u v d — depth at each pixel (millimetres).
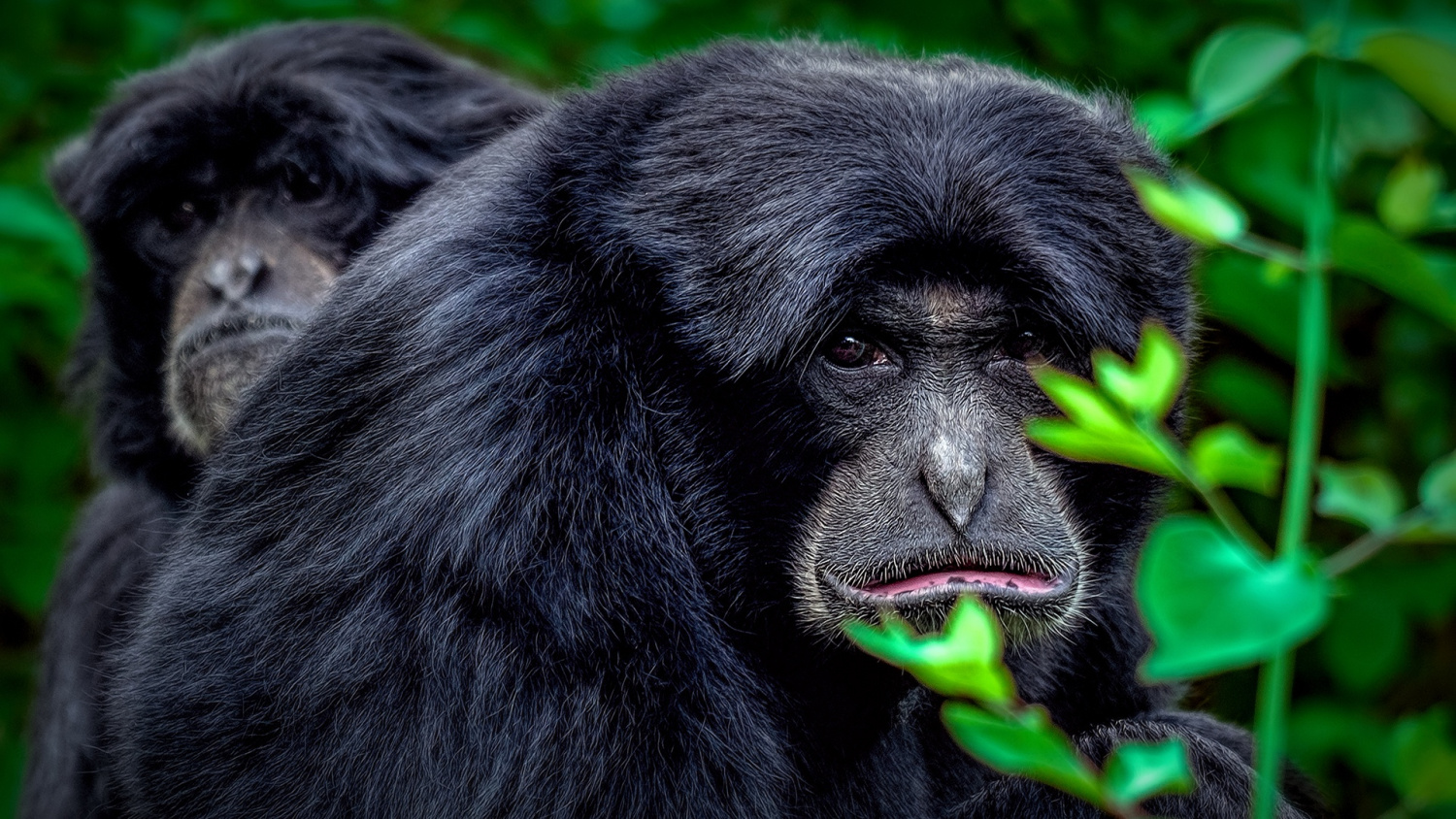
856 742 7645
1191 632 3432
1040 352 7055
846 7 13156
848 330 7047
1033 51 13062
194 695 6941
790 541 7332
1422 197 4410
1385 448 13906
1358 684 12086
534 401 6793
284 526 7035
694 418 7289
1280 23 12000
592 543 6766
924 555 6816
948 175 6773
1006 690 3857
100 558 10930
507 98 11602
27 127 13555
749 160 7125
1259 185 10969
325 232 10531
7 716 13664
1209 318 13148
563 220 7242
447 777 6523
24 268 12188
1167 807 6973
